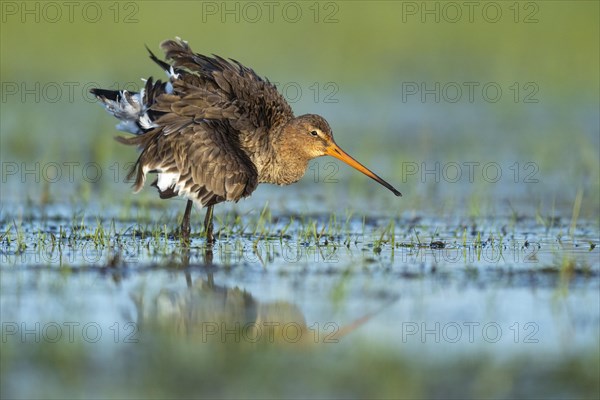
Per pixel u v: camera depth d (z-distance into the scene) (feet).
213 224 55.42
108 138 78.07
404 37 115.44
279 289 42.22
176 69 52.01
